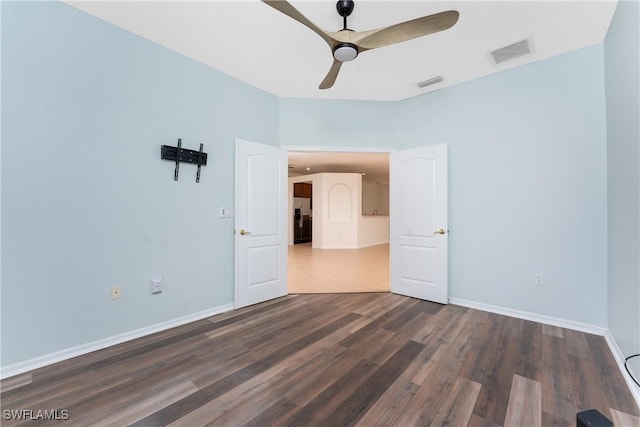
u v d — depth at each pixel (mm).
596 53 2533
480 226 3164
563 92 2688
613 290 2299
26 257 1941
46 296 2020
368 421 1479
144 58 2500
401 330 2625
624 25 1944
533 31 2361
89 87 2197
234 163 3227
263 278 3463
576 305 2633
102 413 1530
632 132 1862
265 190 3473
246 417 1509
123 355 2158
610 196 2375
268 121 3590
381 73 3084
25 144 1929
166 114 2648
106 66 2279
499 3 2039
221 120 3098
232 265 3225
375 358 2119
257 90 3463
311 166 8547
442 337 2475
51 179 2033
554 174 2736
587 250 2580
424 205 3490
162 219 2635
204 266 2959
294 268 5543
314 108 3744
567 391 1720
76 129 2141
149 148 2539
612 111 2275
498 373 1917
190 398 1661
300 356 2150
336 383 1811
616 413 1529
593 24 2271
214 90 3031
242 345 2330
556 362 2055
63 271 2092
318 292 3873
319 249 8328
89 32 2191
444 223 3326
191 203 2850
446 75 3123
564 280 2688
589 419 1071
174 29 2379
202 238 2943
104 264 2289
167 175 2666
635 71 1778
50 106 2025
